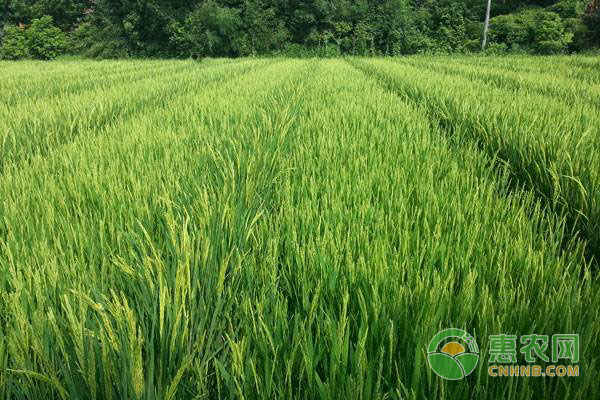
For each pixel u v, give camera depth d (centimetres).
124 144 355
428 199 237
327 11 3253
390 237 201
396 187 260
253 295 164
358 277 161
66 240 201
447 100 574
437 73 1076
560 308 137
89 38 3522
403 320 137
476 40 3228
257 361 131
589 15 2898
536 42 2962
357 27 3281
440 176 300
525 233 203
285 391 118
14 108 600
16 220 215
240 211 228
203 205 212
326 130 413
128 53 3381
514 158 344
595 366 119
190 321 141
